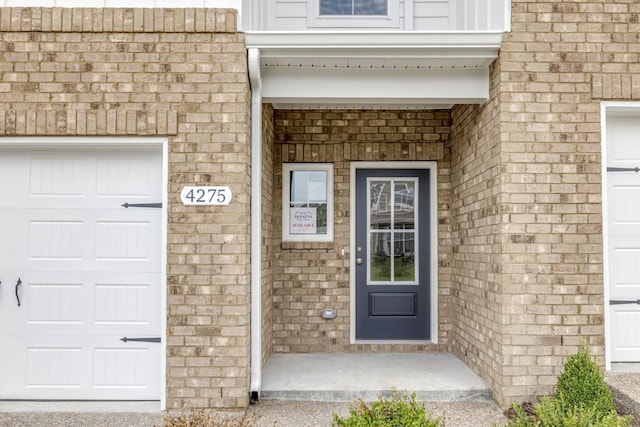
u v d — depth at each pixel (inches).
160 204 165.8
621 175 169.5
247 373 158.7
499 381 157.8
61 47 157.5
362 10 201.3
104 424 145.3
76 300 165.2
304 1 200.7
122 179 166.7
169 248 156.6
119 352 164.4
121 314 165.0
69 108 157.2
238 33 158.4
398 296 221.6
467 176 194.9
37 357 164.4
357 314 221.1
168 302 156.0
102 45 157.9
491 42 158.2
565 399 135.3
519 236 156.6
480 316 178.1
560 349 155.3
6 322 164.2
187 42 158.7
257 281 166.2
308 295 218.1
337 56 162.9
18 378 163.8
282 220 218.8
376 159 219.8
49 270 165.2
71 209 165.9
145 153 166.9
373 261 222.5
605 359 155.7
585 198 157.5
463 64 168.4
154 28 157.9
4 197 165.2
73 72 157.3
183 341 155.6
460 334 203.3
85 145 160.2
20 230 165.3
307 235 219.6
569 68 158.4
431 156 219.1
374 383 172.6
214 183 157.8
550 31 158.7
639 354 167.0
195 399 155.0
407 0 199.8
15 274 164.9
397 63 167.8
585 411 109.7
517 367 154.9
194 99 158.1
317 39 158.2
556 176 157.8
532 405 151.1
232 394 155.0
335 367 192.2
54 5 158.1
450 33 157.6
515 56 158.2
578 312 155.9
